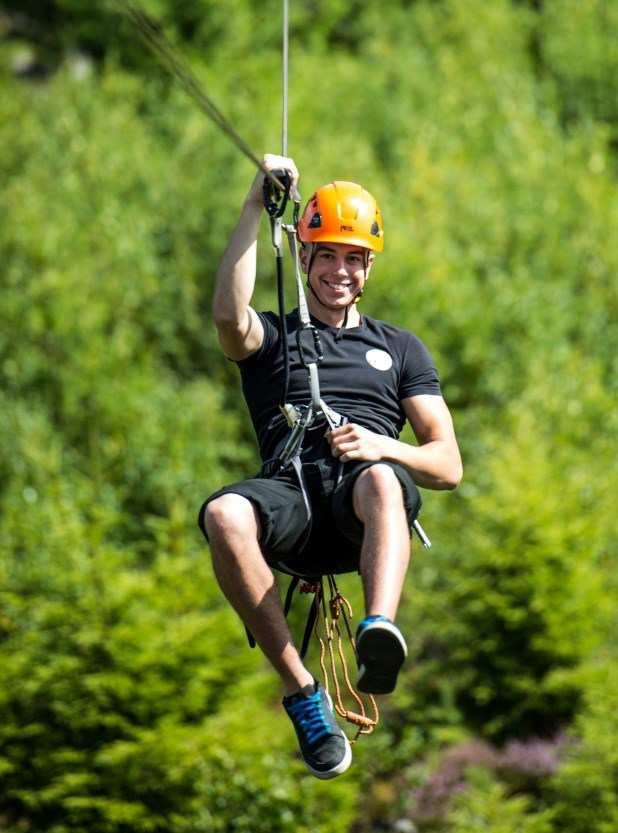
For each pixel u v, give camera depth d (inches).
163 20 3287.4
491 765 1774.1
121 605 1673.2
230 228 2402.8
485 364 2229.3
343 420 663.8
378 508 617.0
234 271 667.4
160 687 1652.3
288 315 710.5
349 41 3661.4
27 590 1749.5
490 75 3299.7
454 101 3129.9
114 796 1630.2
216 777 1638.8
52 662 1651.1
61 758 1637.6
